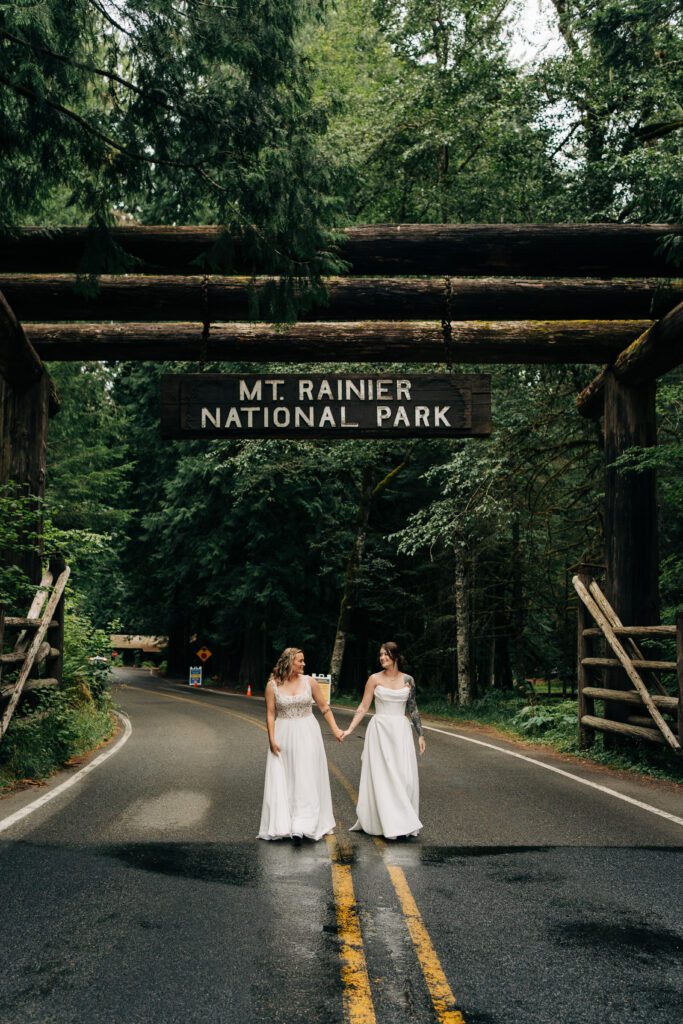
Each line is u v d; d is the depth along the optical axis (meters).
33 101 6.74
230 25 6.80
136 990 4.07
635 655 12.61
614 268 11.23
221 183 7.57
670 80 15.00
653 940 4.79
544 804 9.15
